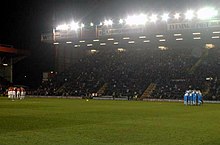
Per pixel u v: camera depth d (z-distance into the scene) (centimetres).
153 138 1567
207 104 5234
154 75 7525
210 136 1644
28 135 1633
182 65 7662
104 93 7312
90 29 6856
